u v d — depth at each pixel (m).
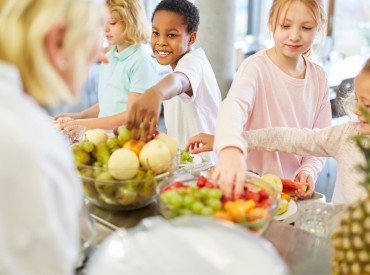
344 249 0.69
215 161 1.78
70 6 0.60
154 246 0.60
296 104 1.61
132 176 0.96
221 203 0.89
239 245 0.60
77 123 1.84
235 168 0.98
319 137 1.38
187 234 0.62
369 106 1.15
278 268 0.56
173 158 1.04
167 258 0.58
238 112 1.33
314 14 1.42
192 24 1.84
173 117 1.86
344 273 0.69
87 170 0.97
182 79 1.44
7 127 0.53
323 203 1.12
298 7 1.41
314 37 1.49
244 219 0.80
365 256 0.65
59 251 0.59
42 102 0.65
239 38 5.36
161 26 1.78
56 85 0.60
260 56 1.61
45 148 0.57
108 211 1.04
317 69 1.67
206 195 0.88
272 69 1.58
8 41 0.58
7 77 0.56
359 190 1.25
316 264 0.83
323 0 1.50
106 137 1.08
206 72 1.75
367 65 1.16
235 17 3.40
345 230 0.70
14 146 0.53
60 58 0.61
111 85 2.16
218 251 0.59
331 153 1.39
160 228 0.64
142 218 1.00
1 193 0.53
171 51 1.83
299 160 1.65
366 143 1.25
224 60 3.44
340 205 1.11
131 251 0.60
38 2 0.59
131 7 2.05
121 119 1.90
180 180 1.02
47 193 0.56
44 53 0.59
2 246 0.55
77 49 0.62
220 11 3.29
